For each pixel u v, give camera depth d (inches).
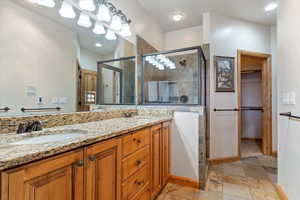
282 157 69.1
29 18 46.8
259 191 75.9
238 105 118.1
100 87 75.9
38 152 26.1
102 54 77.1
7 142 35.4
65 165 31.0
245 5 102.7
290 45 61.8
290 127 61.4
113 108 83.4
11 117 41.7
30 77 46.9
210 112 109.7
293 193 58.6
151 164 64.7
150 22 116.4
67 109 59.1
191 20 123.3
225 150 114.0
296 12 57.1
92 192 36.7
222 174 93.7
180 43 139.1
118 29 78.4
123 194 47.5
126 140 49.3
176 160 83.6
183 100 97.4
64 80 57.9
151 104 96.9
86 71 68.7
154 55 104.9
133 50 97.0
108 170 41.9
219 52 113.1
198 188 78.3
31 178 25.7
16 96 43.6
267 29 129.9
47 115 49.6
